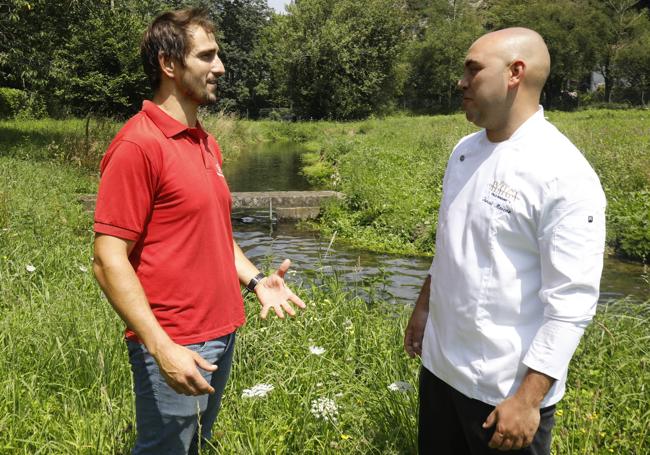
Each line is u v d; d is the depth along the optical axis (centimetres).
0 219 759
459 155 238
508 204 212
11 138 1923
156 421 228
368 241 1007
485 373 218
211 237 228
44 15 1747
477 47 220
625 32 6438
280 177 1853
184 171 220
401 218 1062
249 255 930
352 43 5112
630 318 457
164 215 219
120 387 342
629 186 1116
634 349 397
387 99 5497
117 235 211
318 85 5078
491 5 7681
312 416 311
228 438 288
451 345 230
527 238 211
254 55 6222
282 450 288
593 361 377
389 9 5334
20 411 313
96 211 213
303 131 3756
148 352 223
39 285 559
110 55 2520
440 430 248
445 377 233
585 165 209
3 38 1728
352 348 408
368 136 2956
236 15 6369
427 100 7100
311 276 744
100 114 2564
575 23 6362
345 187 1377
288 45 5100
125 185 211
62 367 363
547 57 217
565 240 202
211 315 229
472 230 221
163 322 223
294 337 427
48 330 399
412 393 311
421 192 1238
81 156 1559
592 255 202
